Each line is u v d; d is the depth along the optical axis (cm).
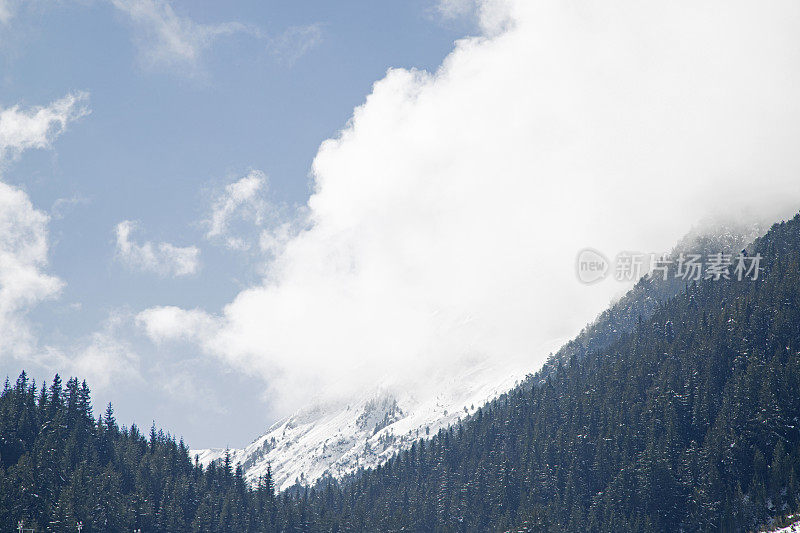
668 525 19212
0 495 18500
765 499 18238
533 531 19725
